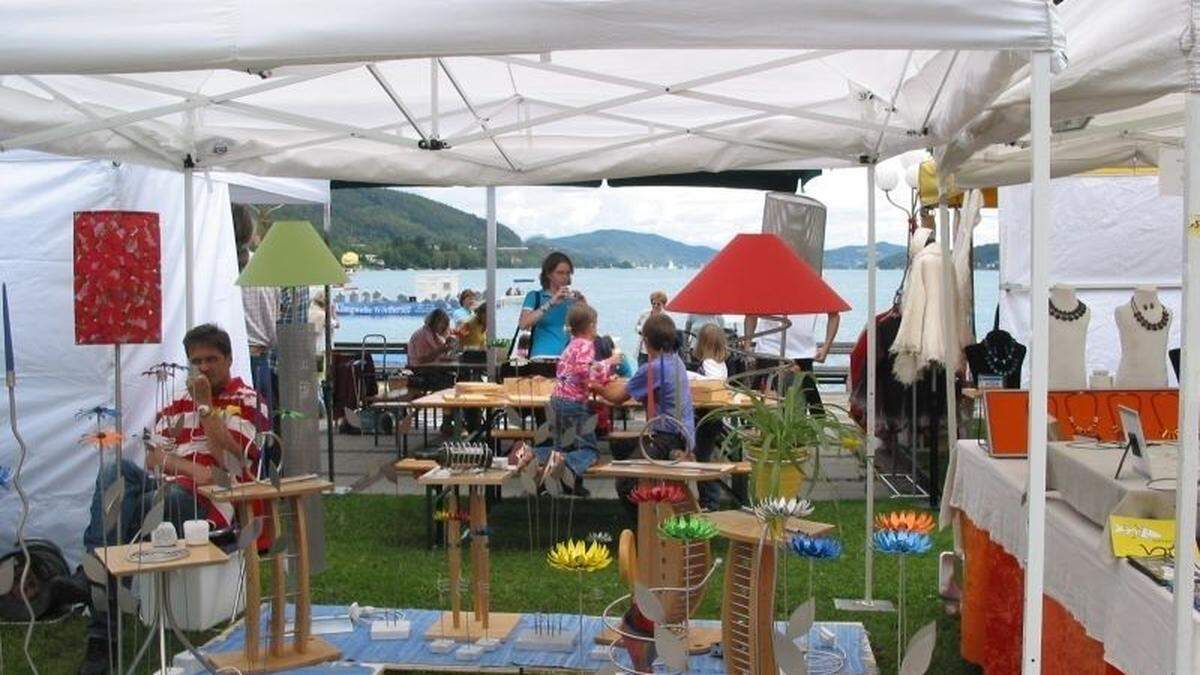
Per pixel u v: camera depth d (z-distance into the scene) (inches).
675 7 99.4
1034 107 102.3
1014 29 100.5
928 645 107.1
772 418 136.8
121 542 165.0
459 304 469.7
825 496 317.4
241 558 191.3
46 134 165.3
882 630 198.8
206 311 268.7
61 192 228.8
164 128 211.9
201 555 150.3
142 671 175.6
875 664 176.9
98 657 177.2
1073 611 123.4
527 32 99.7
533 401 264.5
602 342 299.3
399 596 224.2
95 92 194.2
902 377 305.4
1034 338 105.0
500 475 187.8
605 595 220.4
